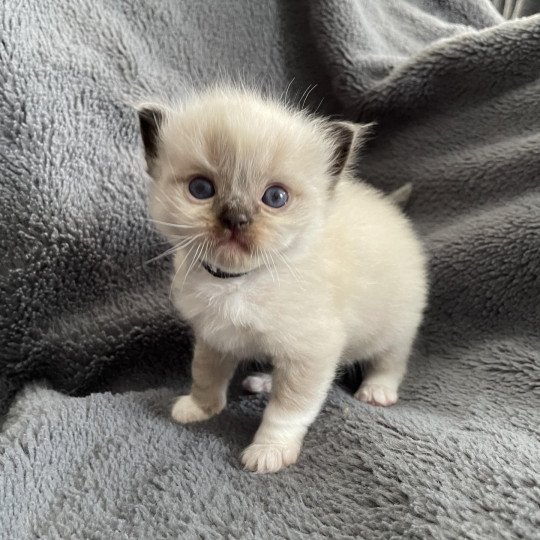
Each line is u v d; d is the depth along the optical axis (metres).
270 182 0.16
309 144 0.17
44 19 0.24
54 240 0.22
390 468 0.17
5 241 0.22
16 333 0.22
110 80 0.25
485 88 0.28
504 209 0.26
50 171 0.22
